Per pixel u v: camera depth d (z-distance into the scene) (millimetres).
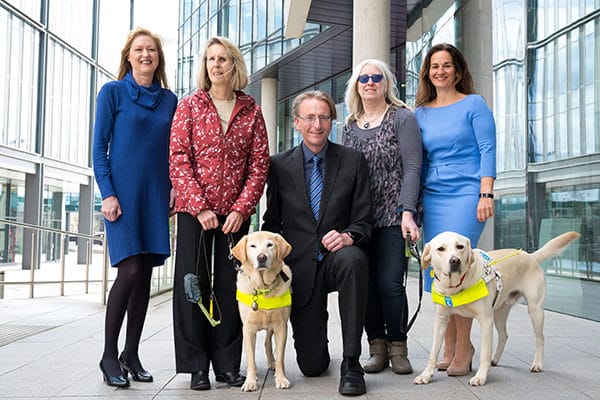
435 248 2842
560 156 5922
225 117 2938
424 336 4281
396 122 3203
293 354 3662
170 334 4359
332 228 3043
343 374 2709
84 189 20672
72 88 19422
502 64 6910
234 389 2773
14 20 15453
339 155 3131
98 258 21266
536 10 6355
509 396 2641
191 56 21422
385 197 3178
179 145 2844
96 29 21172
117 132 2891
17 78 15648
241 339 2947
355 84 3383
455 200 3176
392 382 2914
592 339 4219
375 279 3266
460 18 7652
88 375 3029
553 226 6059
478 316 2879
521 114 6621
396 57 12453
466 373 3070
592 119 5387
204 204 2758
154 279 7203
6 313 5785
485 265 2920
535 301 3182
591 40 5387
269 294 2752
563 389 2766
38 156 16562
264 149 2982
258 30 14938
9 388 2762
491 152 3105
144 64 2938
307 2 9695
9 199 15484
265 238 2725
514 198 6785
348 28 11336
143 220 2904
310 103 3062
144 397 2613
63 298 7371
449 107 3270
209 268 2961
